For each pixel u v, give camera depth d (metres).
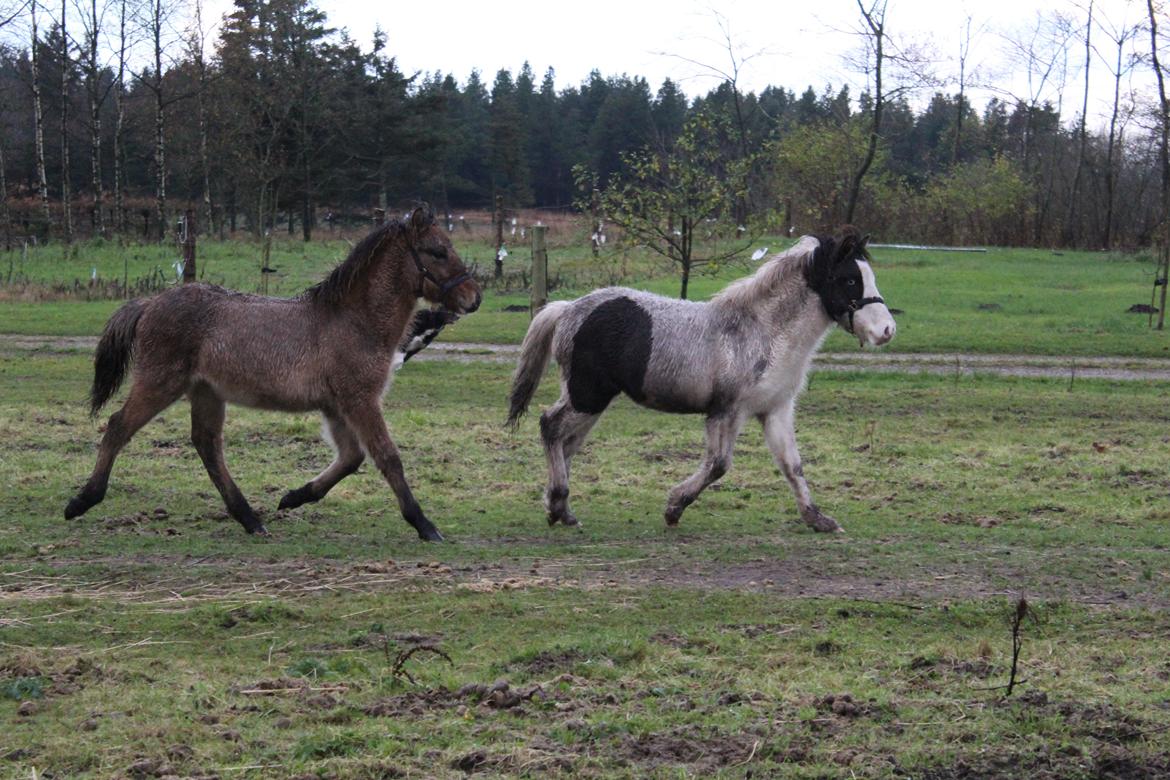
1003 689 5.98
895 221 54.12
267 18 56.66
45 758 4.93
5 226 50.56
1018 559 8.87
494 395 17.69
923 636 6.95
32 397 16.45
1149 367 21.77
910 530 10.01
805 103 93.88
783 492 11.63
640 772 4.96
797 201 50.03
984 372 20.75
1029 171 64.44
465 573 8.22
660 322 9.92
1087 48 58.03
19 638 6.59
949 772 5.09
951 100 81.12
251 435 13.84
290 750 5.08
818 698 5.79
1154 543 9.54
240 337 9.16
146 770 4.82
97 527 9.55
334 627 6.90
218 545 9.01
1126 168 62.56
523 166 80.44
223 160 52.66
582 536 9.69
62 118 50.75
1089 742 5.37
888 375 20.06
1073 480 12.19
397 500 10.43
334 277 9.26
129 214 56.47
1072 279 37.50
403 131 61.91
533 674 6.13
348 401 9.34
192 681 5.91
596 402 10.08
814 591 7.90
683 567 8.53
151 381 9.22
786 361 9.82
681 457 13.24
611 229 40.38
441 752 5.08
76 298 30.67
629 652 6.39
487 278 34.22
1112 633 7.02
